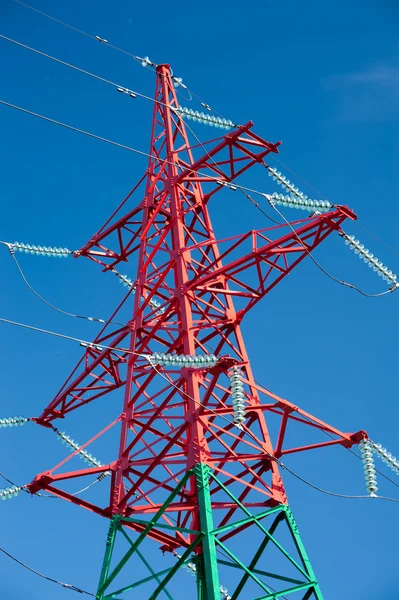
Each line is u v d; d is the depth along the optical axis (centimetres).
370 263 4734
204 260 5066
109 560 4153
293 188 5047
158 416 4475
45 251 5109
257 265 4672
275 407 4403
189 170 5141
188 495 4384
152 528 4294
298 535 4159
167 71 5906
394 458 4341
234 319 4788
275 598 3903
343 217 4616
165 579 4034
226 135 4997
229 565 4216
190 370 4547
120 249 5469
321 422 4378
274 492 4278
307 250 4638
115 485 4397
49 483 4300
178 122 5712
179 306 4797
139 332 4838
